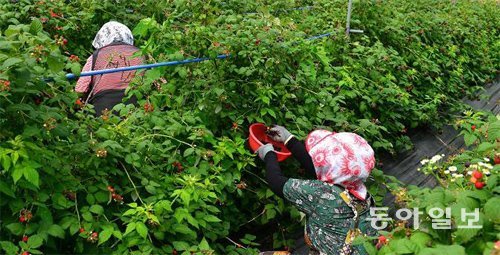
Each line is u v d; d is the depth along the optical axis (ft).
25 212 7.84
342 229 9.28
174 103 12.05
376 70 17.39
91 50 16.26
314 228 9.54
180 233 9.63
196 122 11.77
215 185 10.19
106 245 8.78
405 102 16.74
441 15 28.02
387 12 21.75
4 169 7.57
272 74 12.35
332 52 16.97
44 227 7.92
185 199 9.23
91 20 16.30
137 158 9.52
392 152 15.30
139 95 11.79
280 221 12.54
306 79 13.71
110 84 12.42
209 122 11.91
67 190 8.54
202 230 10.51
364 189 9.62
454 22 27.09
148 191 9.42
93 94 12.52
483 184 7.20
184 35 11.83
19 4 14.75
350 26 19.15
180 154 11.09
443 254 5.74
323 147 9.57
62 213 8.50
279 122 12.62
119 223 9.30
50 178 8.34
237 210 11.79
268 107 12.42
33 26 8.57
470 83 25.95
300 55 12.76
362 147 9.50
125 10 16.93
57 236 7.89
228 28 12.46
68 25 15.28
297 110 13.17
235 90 12.32
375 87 16.87
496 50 29.27
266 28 12.67
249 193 12.21
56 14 15.34
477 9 33.65
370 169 9.42
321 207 9.38
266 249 12.14
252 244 11.47
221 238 11.74
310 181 9.57
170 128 10.80
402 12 25.07
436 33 23.77
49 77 8.83
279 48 12.23
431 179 15.92
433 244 6.57
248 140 11.87
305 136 12.30
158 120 11.03
